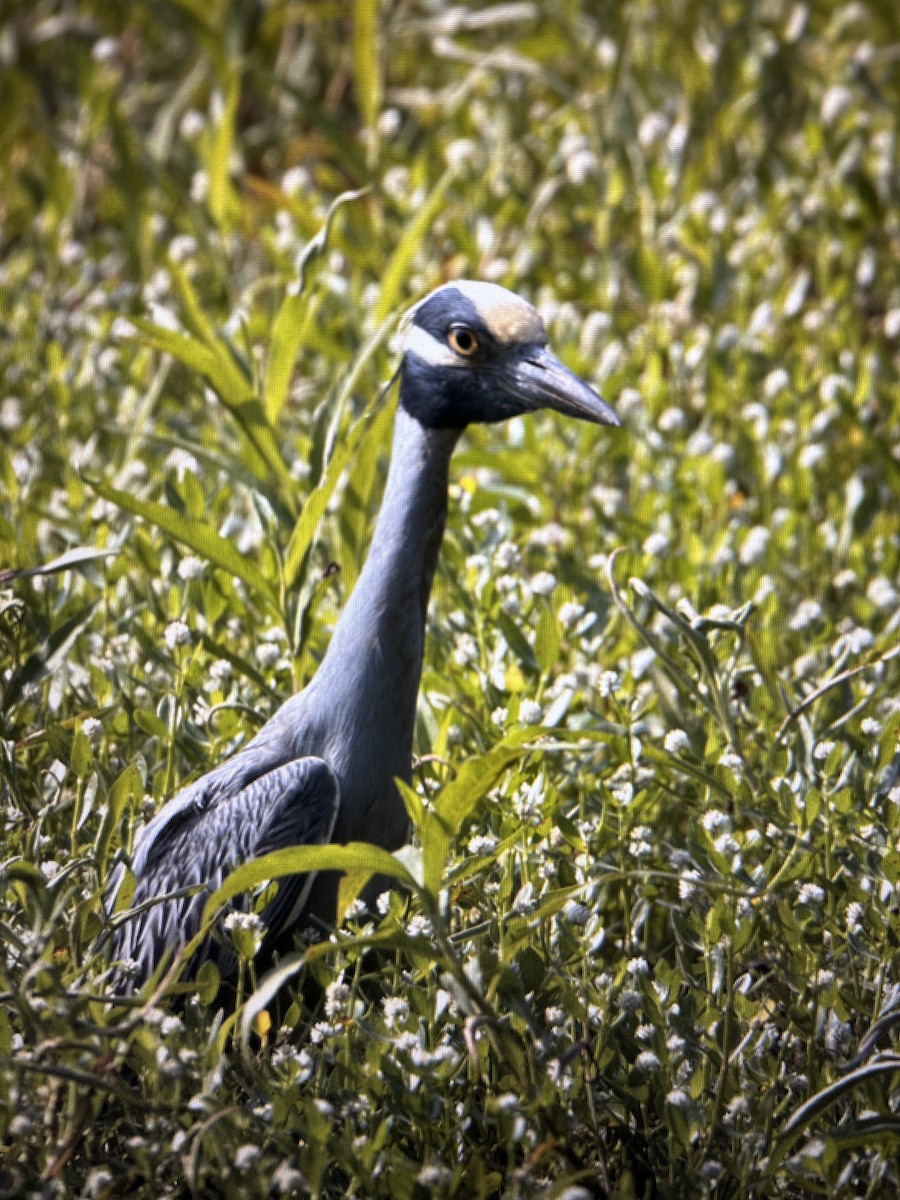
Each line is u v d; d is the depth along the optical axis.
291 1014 7.53
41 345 15.43
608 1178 7.47
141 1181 7.32
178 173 19.17
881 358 14.76
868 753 9.09
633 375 14.80
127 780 7.77
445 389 8.70
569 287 16.25
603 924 9.24
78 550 8.91
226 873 8.38
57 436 14.03
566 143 17.77
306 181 17.84
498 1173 7.17
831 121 17.45
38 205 17.73
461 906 8.30
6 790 8.95
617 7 19.22
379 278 16.02
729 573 11.52
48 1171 6.66
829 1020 7.71
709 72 18.72
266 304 16.64
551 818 8.66
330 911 8.60
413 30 20.02
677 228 16.45
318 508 9.88
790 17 20.16
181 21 19.58
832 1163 6.86
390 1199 7.08
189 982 7.80
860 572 12.06
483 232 16.16
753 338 14.74
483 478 13.34
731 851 8.04
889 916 7.98
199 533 9.77
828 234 16.55
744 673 10.28
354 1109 6.96
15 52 20.89
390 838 8.91
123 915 7.64
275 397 11.58
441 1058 6.96
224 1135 6.67
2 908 7.77
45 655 9.40
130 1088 6.92
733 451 13.36
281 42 21.30
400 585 8.70
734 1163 7.11
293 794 8.42
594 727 9.76
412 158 18.84
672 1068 7.28
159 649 10.50
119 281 17.34
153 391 13.06
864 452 13.66
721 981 7.77
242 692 10.34
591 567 12.21
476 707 10.25
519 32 21.53
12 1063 6.61
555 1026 7.29
